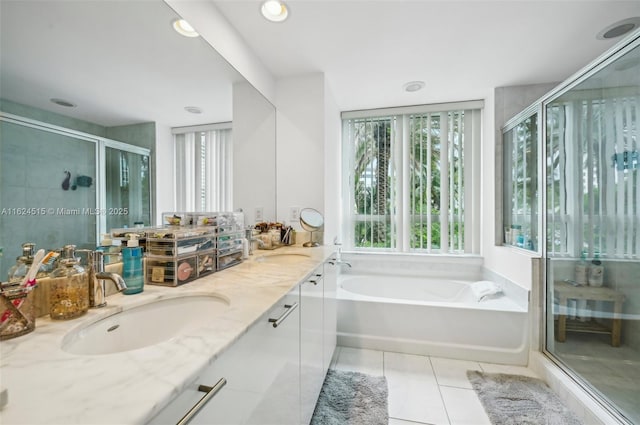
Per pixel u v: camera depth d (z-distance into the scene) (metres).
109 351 0.76
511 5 1.41
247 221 1.91
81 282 0.75
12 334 0.60
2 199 0.69
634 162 1.37
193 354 0.53
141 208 1.17
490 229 2.54
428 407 1.51
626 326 1.42
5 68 0.69
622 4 1.40
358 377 1.77
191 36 1.30
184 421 0.46
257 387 0.75
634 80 1.34
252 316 0.73
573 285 1.70
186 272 1.08
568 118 1.74
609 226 1.51
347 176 3.01
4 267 0.69
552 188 1.87
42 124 0.79
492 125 2.46
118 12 1.01
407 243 2.88
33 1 0.76
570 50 1.82
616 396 1.40
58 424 0.35
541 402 1.54
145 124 1.17
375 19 1.52
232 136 1.73
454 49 1.81
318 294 1.48
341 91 2.46
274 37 1.69
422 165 2.85
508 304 2.06
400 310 2.12
